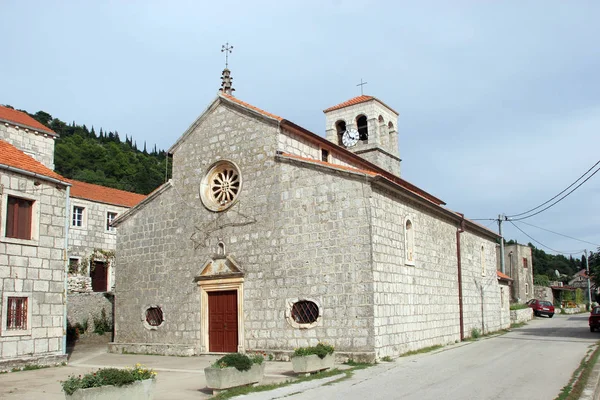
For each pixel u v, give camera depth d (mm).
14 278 18969
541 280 74250
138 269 25359
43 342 19719
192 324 23094
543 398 11758
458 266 28281
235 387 13625
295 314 20156
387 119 35656
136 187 80438
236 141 23156
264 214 21625
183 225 24188
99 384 10586
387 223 20234
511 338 28453
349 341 18656
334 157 25266
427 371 16125
